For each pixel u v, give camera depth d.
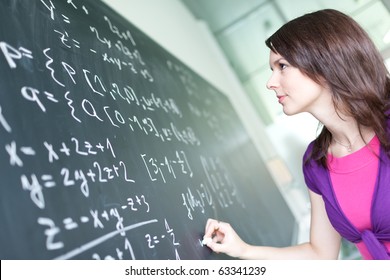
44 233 0.54
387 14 3.05
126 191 0.77
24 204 0.53
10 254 0.48
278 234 1.79
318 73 0.76
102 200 0.68
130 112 1.01
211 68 2.93
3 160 0.53
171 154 1.11
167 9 2.28
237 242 0.91
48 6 0.87
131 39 1.36
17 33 0.70
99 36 1.08
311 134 4.00
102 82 0.94
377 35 3.12
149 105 1.18
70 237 0.57
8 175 0.52
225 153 1.79
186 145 1.30
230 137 2.11
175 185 1.01
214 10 3.17
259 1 3.07
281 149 4.04
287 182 3.29
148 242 0.74
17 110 0.60
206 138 1.62
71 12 0.98
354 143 0.85
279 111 4.13
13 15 0.72
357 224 0.84
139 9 1.71
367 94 0.75
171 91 1.51
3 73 0.61
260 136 3.46
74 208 0.61
